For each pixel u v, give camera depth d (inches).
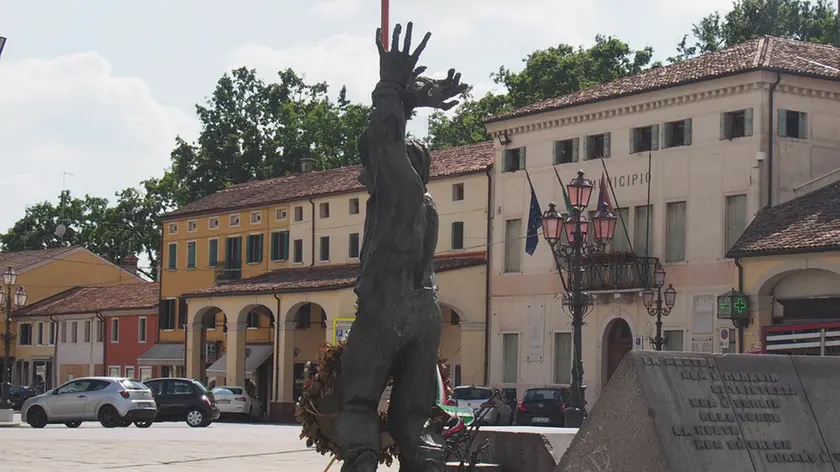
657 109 1776.6
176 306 2866.6
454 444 505.0
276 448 1109.7
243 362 2437.3
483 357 2050.9
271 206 2620.6
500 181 2039.9
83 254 3528.5
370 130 450.3
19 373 3380.9
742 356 480.1
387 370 453.4
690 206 1720.0
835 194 1574.8
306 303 2310.5
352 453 447.2
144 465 889.5
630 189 1807.3
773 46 1756.9
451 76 458.9
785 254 1501.0
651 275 1745.8
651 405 448.1
